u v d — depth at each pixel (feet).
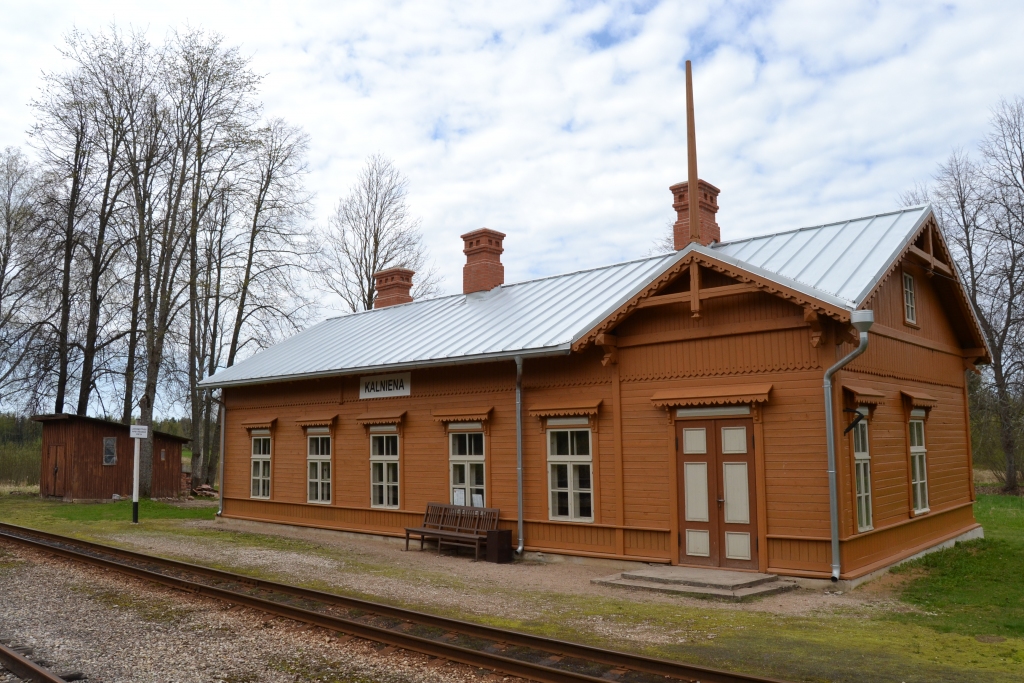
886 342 49.67
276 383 76.13
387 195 139.33
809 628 32.73
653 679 25.54
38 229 109.09
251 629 32.58
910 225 47.96
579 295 60.75
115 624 33.47
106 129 106.22
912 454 52.75
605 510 50.24
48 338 109.60
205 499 105.81
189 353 116.16
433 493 60.64
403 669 26.99
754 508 43.93
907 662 27.40
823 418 41.83
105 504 92.27
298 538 65.77
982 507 87.10
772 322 43.75
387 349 66.59
